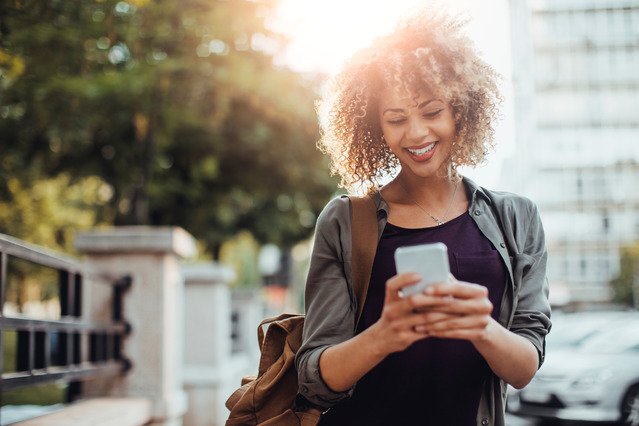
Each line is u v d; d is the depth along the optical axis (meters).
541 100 47.38
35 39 4.97
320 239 1.65
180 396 5.46
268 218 14.94
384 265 1.61
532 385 8.69
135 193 9.18
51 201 11.66
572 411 8.34
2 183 8.72
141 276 5.02
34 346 3.28
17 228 11.23
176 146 11.09
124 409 4.21
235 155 11.47
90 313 4.93
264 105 8.65
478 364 1.58
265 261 20.19
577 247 49.09
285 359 1.71
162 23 6.92
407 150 1.60
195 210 13.04
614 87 47.72
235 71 7.65
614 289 37.62
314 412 1.63
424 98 1.57
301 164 11.36
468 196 1.69
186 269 8.00
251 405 1.70
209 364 7.91
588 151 48.12
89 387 4.90
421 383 1.57
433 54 1.59
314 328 1.59
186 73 7.34
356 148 1.76
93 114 7.75
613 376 8.35
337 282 1.62
